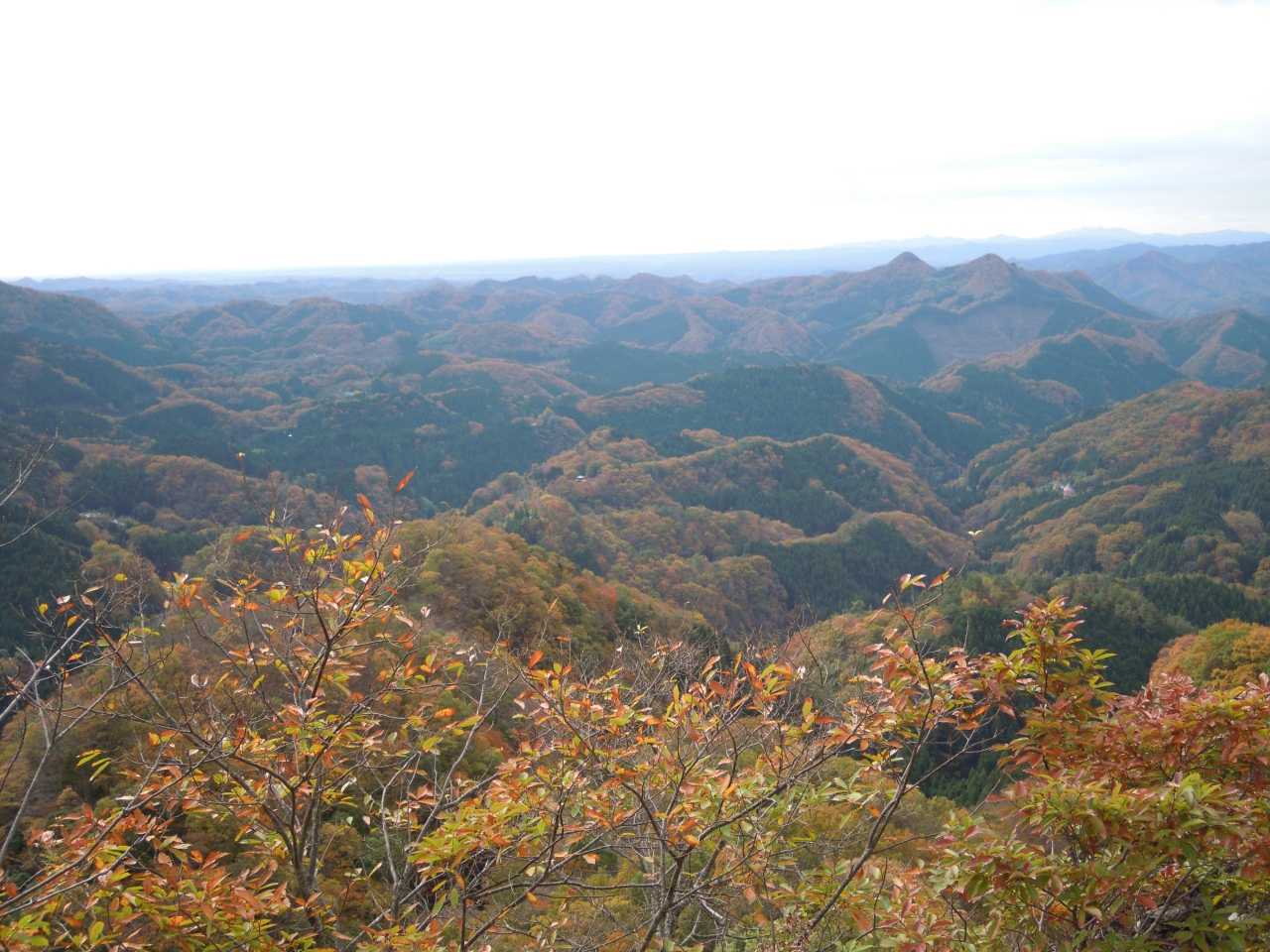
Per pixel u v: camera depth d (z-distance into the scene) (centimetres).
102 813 520
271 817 559
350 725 578
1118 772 491
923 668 499
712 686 547
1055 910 464
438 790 647
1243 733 464
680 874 549
